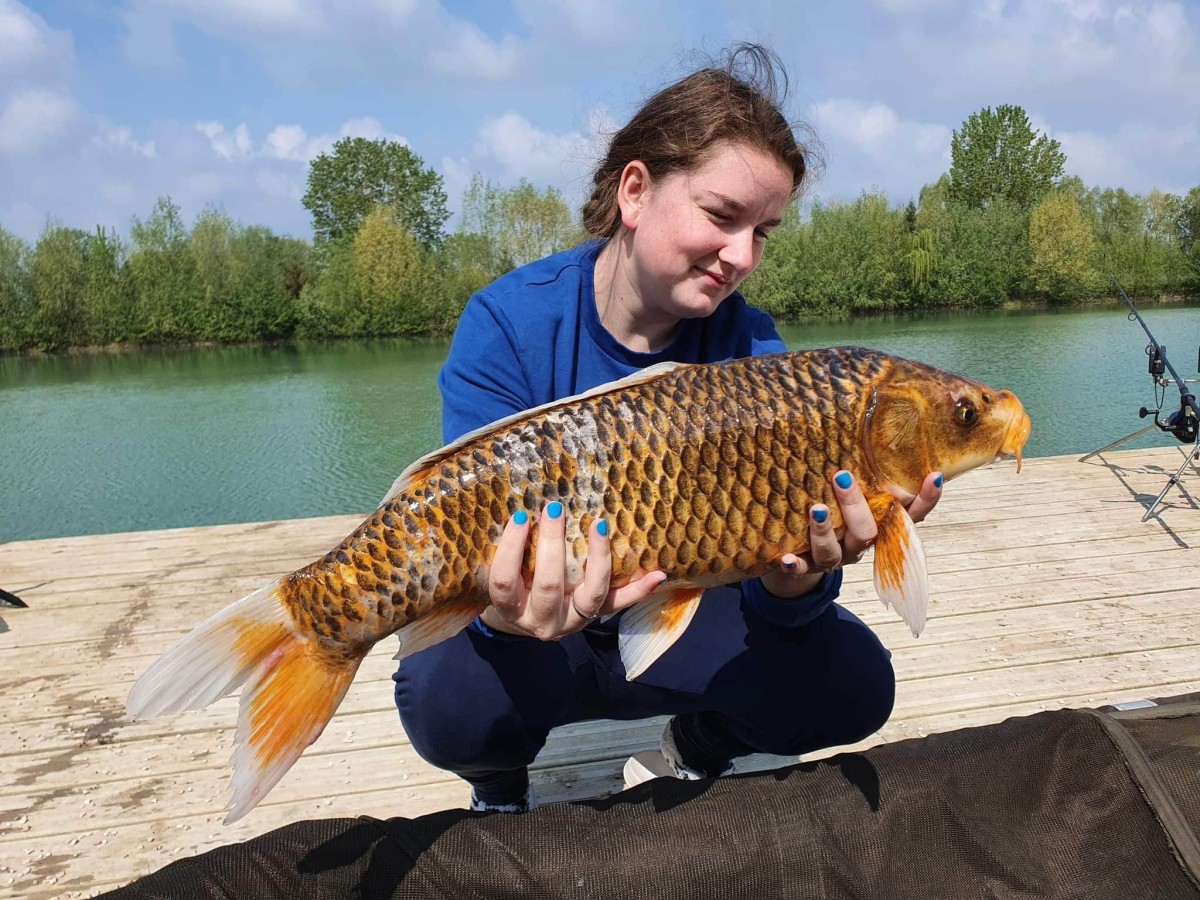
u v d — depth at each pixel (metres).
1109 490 6.09
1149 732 2.10
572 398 1.81
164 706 1.61
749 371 1.83
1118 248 34.38
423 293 40.25
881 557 1.90
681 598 1.92
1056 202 35.00
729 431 1.77
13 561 5.28
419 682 2.31
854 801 1.99
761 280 34.03
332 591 1.71
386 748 3.20
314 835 1.84
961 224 35.94
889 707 2.49
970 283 34.75
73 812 2.85
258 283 39.19
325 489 12.36
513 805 2.59
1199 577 4.54
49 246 37.59
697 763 2.69
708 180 1.98
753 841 1.91
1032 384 14.81
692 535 1.78
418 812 2.84
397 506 1.73
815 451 1.80
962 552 4.98
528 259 41.44
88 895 2.48
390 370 25.98
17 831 2.75
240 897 1.73
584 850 1.87
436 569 1.73
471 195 41.22
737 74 2.09
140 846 2.68
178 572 5.04
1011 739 2.09
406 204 52.34
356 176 52.19
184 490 12.45
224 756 3.15
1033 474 6.58
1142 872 1.91
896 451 1.85
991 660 3.72
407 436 15.60
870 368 1.86
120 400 21.03
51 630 4.25
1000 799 2.03
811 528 1.81
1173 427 5.88
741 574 1.87
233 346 38.19
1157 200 35.56
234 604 1.69
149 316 37.81
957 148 46.44
